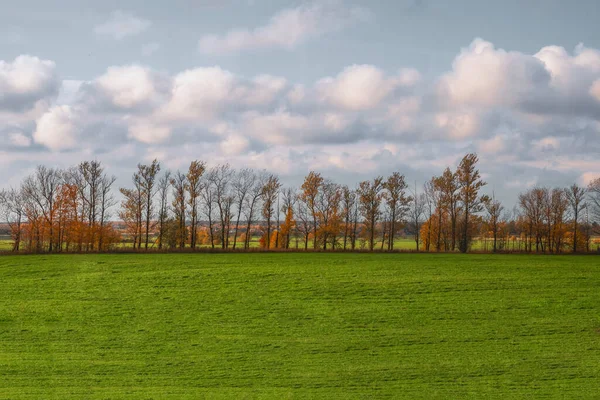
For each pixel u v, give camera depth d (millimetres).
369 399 25891
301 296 47219
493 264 62156
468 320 40562
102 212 87812
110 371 30375
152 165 88875
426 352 33688
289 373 30016
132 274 54938
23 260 62344
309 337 36938
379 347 34781
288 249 77062
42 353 33781
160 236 88062
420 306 44219
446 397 26125
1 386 27688
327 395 26484
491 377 29062
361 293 48062
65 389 27250
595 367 30594
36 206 83562
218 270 56938
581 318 40875
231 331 38344
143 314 42375
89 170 87812
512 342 35500
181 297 46969
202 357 32938
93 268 57781
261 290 49094
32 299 46344
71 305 44688
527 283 51562
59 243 81688
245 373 30031
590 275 55188
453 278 53531
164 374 29875
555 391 26766
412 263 62656
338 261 63812
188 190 90375
